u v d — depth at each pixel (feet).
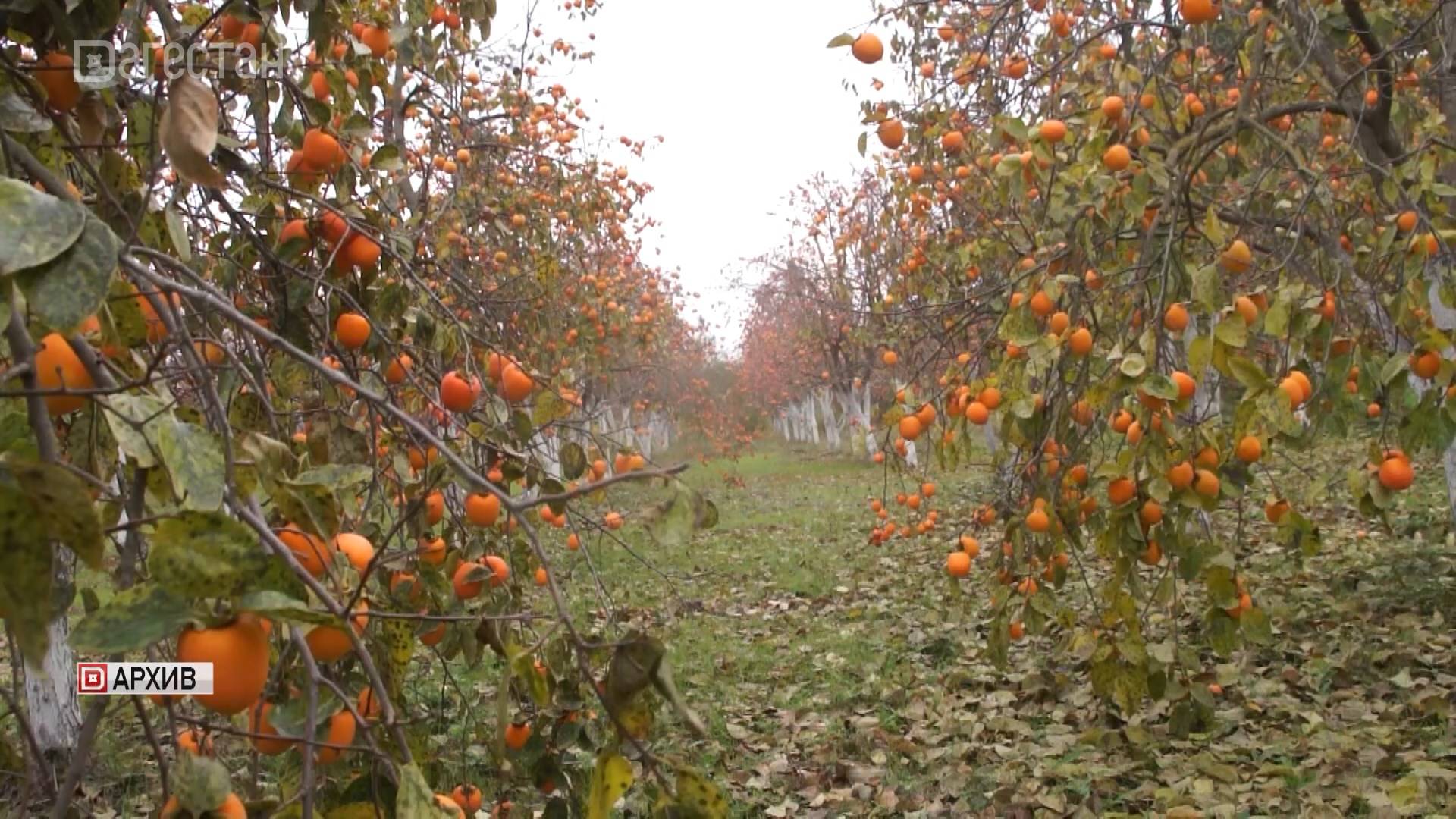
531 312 17.47
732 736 15.70
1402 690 14.55
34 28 4.93
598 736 8.48
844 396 71.31
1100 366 10.95
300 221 7.61
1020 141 11.47
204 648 3.33
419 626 7.73
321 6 7.37
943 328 19.04
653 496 4.64
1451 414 9.74
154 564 3.28
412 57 10.22
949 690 17.38
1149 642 17.56
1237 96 14.82
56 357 3.73
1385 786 11.41
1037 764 13.37
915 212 19.80
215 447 3.64
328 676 5.69
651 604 25.05
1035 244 12.88
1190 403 10.62
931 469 51.11
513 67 21.52
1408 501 27.17
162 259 4.47
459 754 12.24
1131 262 13.02
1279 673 16.11
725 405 95.20
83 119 5.48
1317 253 12.55
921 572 28.17
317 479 4.66
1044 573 12.08
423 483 7.37
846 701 17.28
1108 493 10.69
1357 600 18.65
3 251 2.76
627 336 29.04
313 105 7.32
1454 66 13.44
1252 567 22.44
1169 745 13.66
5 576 2.94
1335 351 10.56
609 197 24.30
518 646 4.44
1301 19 12.89
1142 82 12.25
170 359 5.98
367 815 4.84
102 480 4.70
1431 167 11.09
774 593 27.61
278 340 4.04
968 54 16.63
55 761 12.44
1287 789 11.78
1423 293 10.11
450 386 7.85
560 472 10.65
